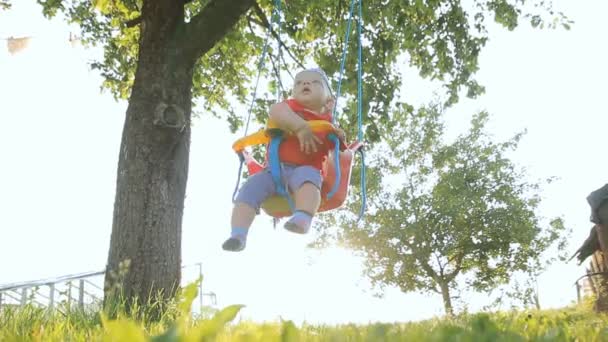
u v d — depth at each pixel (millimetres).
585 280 18547
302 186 3695
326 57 10672
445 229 29922
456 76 11500
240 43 11352
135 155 7559
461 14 11219
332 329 3627
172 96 7812
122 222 7383
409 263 30188
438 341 2480
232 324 3529
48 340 2910
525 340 2617
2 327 3865
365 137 10422
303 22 11148
